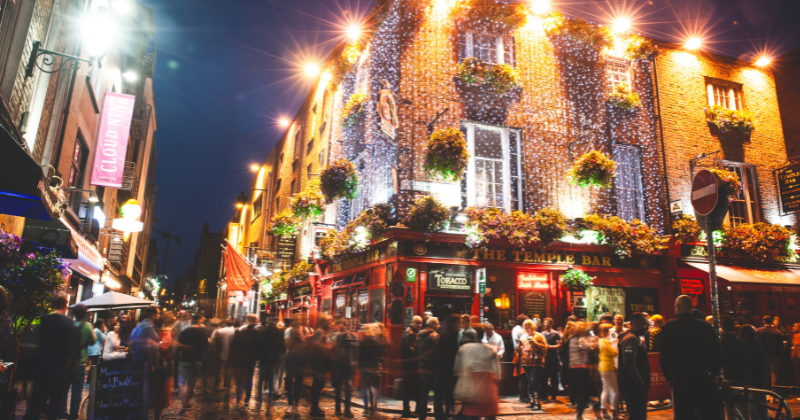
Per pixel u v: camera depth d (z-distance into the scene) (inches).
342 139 659.4
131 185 842.8
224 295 1519.4
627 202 557.6
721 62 627.5
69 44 419.2
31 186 206.8
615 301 525.7
